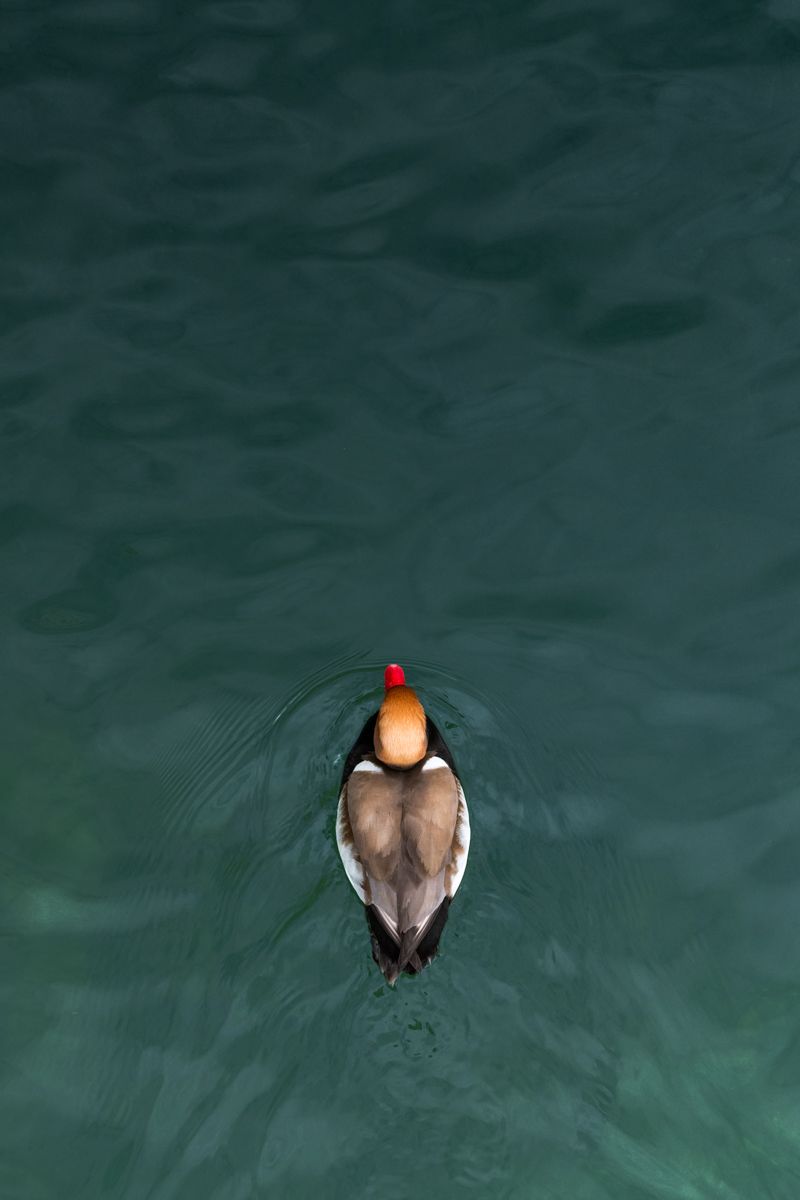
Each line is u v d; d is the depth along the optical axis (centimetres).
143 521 1509
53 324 1680
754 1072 1099
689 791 1295
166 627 1430
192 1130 1060
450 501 1526
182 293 1716
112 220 1791
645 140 1864
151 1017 1131
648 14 2022
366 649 1411
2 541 1487
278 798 1309
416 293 1714
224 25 2023
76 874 1244
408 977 1145
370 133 1889
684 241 1753
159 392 1616
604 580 1455
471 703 1371
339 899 1219
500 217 1789
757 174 1817
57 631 1424
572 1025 1123
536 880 1232
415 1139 1052
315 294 1714
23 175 1839
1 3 2016
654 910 1208
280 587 1461
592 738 1339
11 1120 1073
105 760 1329
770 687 1366
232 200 1814
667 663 1392
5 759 1323
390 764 1263
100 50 2005
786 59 1953
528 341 1666
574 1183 1032
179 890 1227
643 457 1555
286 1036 1111
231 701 1374
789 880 1227
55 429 1581
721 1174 1039
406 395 1617
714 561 1464
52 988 1156
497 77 1959
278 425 1590
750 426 1575
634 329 1672
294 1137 1054
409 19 2023
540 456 1559
